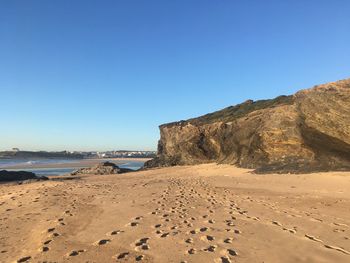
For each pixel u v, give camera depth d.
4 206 14.37
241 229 9.34
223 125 38.34
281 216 11.17
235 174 27.58
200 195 16.34
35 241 8.75
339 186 18.16
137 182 24.50
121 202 14.22
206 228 9.44
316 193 16.64
